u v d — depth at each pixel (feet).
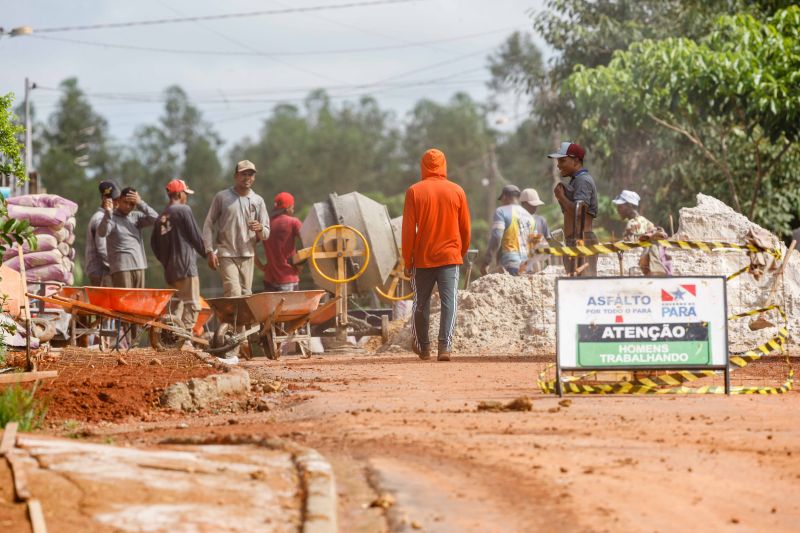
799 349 138.21
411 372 105.50
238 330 140.77
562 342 82.23
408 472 51.78
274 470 49.75
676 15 274.98
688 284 82.33
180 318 148.36
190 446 55.98
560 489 47.96
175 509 42.37
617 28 276.00
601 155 255.09
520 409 73.51
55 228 159.84
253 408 83.51
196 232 147.13
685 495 47.32
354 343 169.78
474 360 121.90
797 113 195.31
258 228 144.87
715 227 149.48
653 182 246.27
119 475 46.60
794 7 198.70
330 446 58.90
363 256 170.91
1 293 132.98
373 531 42.75
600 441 59.93
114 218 150.71
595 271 117.29
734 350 140.36
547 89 289.53
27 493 42.29
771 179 236.22
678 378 87.10
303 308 136.05
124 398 82.02
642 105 220.23
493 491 47.98
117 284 150.71
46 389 83.76
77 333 141.69
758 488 48.96
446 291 120.26
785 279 145.89
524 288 149.18
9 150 116.16
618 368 82.07
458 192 120.47
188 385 83.76
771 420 68.28
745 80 198.39
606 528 42.09
